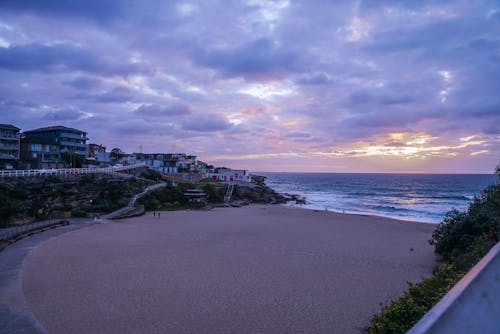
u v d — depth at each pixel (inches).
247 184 3440.0
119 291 789.9
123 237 1365.7
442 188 5807.1
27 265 966.4
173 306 716.0
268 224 1768.0
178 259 1053.2
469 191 5073.8
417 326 76.6
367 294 784.9
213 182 3479.3
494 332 78.6
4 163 2578.7
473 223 978.7
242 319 663.8
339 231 1592.0
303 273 928.9
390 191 5167.3
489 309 85.4
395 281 870.4
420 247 1270.9
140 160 4121.6
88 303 725.3
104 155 3737.7
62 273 905.5
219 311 695.7
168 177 3449.8
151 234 1443.2
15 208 1584.6
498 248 117.1
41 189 1845.5
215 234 1467.8
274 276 901.2
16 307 698.8
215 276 897.5
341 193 4763.8
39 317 660.1
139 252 1131.3
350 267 988.6
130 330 620.4
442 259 1034.7
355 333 615.8
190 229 1581.0
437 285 531.5
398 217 2332.7
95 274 901.8
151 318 665.0
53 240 1280.8
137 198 2269.9
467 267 658.2
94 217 1806.1
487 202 1094.4
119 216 1847.9
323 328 632.4
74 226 1578.5
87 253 1106.1
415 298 500.4
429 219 2230.6
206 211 2311.8
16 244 1207.6
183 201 2576.3
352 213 2381.9
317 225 1758.1
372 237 1457.9
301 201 3363.7
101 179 2297.0
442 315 78.0
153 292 786.8
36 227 1457.9
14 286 808.3
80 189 2046.0
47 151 2955.2
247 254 1125.7
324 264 1016.2
